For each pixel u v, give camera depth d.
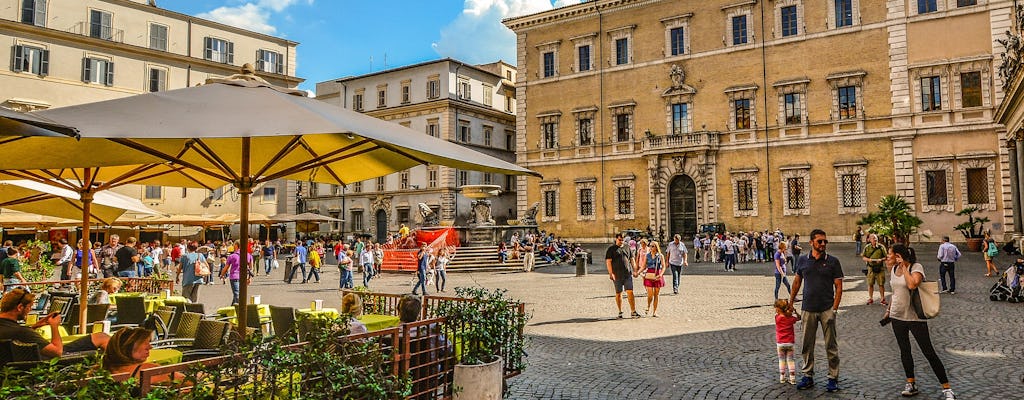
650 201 46.50
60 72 42.66
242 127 5.08
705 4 45.56
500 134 64.50
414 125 60.50
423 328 6.67
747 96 43.66
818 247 8.12
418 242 36.09
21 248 24.94
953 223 37.34
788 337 8.47
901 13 39.19
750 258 35.41
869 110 40.00
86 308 9.34
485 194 37.25
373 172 9.01
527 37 53.25
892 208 30.20
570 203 50.38
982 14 37.03
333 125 5.32
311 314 8.28
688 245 42.94
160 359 6.77
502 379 7.04
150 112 5.37
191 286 15.78
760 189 43.03
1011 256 29.05
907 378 7.71
